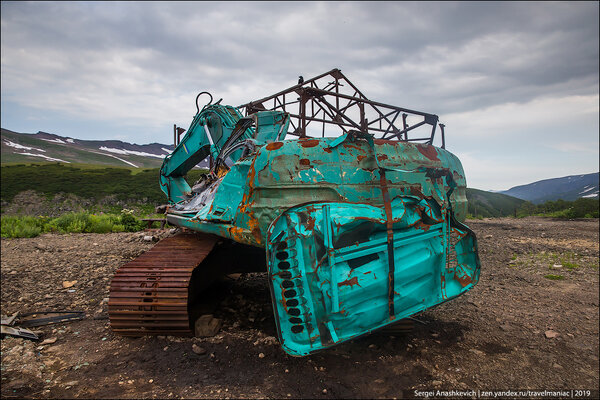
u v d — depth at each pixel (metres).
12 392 2.57
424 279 3.09
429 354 3.28
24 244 8.95
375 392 2.66
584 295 5.13
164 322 3.39
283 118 5.05
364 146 3.18
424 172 3.39
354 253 2.70
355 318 2.69
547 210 27.98
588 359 3.32
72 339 3.52
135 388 2.65
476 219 19.09
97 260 6.97
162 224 12.27
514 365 3.18
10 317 3.93
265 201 2.95
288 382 2.74
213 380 2.76
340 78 6.91
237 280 5.61
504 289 5.43
